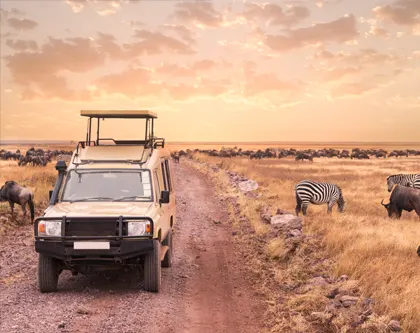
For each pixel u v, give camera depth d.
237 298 8.59
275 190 24.48
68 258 8.09
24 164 42.53
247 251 12.12
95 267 8.48
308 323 7.13
